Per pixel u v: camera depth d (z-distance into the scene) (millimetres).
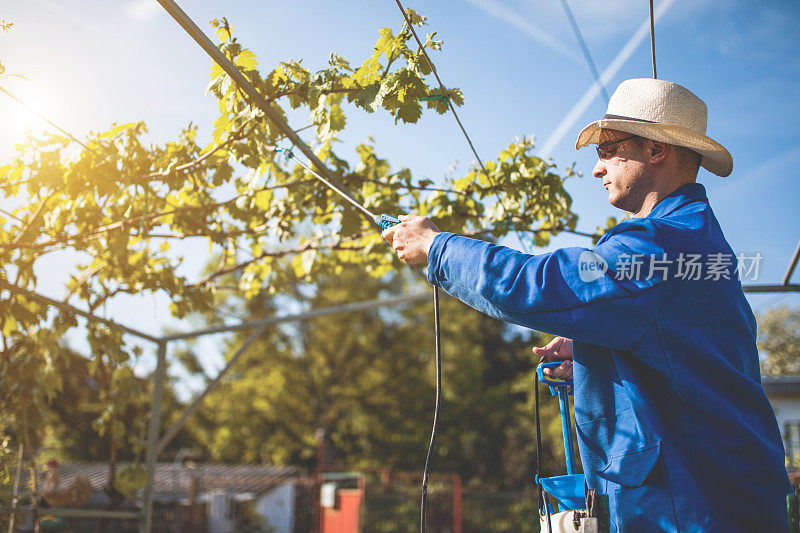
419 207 4430
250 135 3334
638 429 1335
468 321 32906
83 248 4211
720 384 1335
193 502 17719
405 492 20609
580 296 1323
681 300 1330
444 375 30641
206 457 31969
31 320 4281
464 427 30609
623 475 1327
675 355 1320
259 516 20047
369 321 30641
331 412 29797
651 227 1376
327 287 29828
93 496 15562
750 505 1291
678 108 1594
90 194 3934
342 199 4227
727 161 1617
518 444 27125
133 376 4879
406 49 2953
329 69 3131
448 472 30016
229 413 29766
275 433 30578
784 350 20062
